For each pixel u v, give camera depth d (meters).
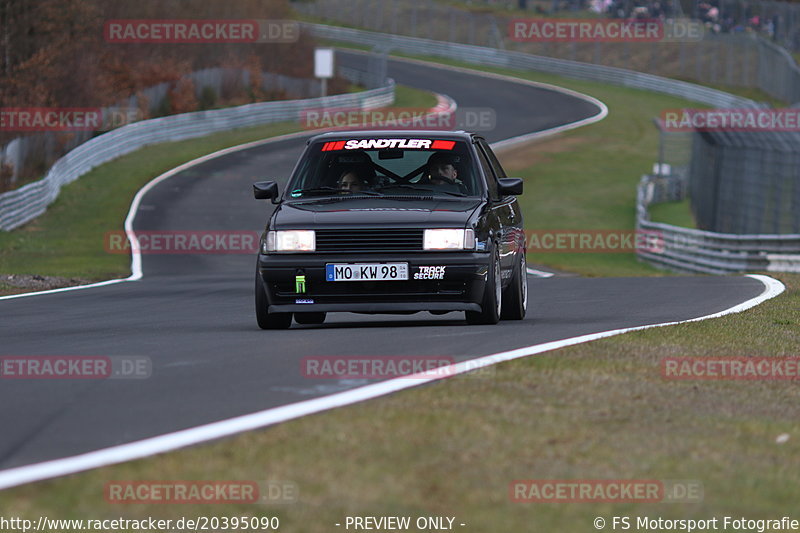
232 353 27.45
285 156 188.25
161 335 32.88
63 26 163.50
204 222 126.19
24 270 83.25
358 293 32.69
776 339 30.92
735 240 93.25
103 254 100.12
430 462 15.77
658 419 19.25
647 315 38.34
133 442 17.16
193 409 19.91
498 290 34.16
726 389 22.66
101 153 165.75
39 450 16.75
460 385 21.59
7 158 133.25
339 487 14.51
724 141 126.94
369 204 34.16
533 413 19.20
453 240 32.56
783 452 17.42
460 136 37.28
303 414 18.83
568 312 40.72
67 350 29.09
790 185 103.31
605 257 126.62
